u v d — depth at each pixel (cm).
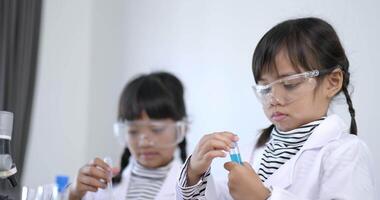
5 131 79
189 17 178
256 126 149
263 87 79
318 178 76
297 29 80
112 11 209
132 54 199
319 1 136
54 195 89
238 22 160
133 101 130
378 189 118
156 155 129
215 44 167
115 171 118
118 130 133
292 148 82
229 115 159
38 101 192
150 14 194
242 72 156
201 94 170
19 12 173
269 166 83
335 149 76
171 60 183
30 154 189
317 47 79
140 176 130
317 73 77
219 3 167
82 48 210
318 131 79
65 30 204
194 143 167
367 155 75
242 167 71
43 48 194
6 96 166
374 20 124
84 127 210
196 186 80
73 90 206
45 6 196
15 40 171
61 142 201
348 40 128
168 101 131
